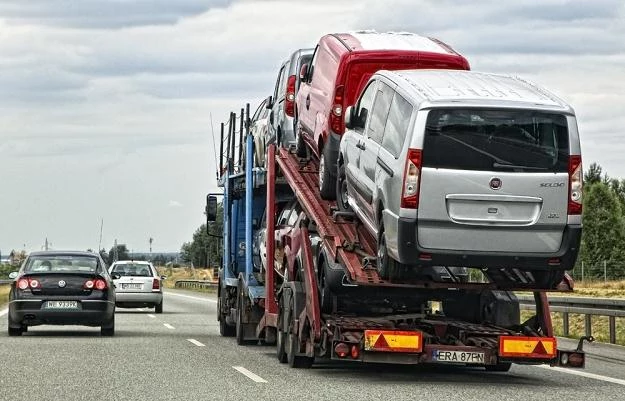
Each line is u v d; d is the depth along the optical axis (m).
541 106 16.55
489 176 16.36
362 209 18.45
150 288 46.62
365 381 17.56
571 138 16.59
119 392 15.64
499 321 18.75
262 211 27.20
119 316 43.19
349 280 17.84
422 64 20.25
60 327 34.44
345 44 21.02
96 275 28.78
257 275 26.44
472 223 16.39
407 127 16.59
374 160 17.75
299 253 20.34
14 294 28.50
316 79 22.16
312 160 22.91
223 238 31.14
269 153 23.77
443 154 16.34
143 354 22.84
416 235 16.36
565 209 16.58
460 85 17.12
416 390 16.16
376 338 17.19
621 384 17.52
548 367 20.98
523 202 16.47
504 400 15.00
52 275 28.52
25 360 21.16
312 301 18.83
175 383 16.92
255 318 26.36
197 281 92.44
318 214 19.75
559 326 35.47
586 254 109.19
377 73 18.81
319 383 17.11
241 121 29.72
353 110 19.39
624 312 26.84
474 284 17.38
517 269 17.41
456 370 20.09
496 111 16.45
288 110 24.98
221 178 33.25
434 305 22.19
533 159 16.48
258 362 21.17
